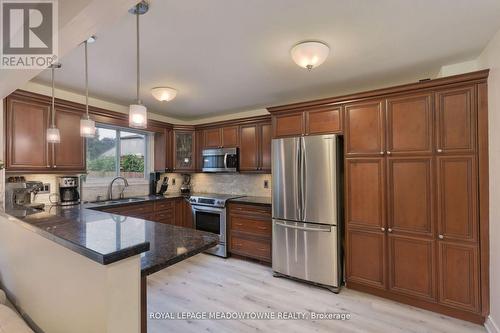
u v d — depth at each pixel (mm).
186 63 2422
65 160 2975
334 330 2064
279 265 3051
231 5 1570
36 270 1309
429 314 2277
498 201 1912
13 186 2580
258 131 3885
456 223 2199
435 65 2502
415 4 1582
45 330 1253
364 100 2629
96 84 2955
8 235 1630
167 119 4730
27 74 1509
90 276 914
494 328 1955
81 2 990
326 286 2742
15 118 2566
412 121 2393
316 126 2898
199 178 4930
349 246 2727
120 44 2033
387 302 2486
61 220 1344
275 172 3109
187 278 3035
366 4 1578
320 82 2973
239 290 2738
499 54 1886
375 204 2572
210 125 4344
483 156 2092
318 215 2789
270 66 2516
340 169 2812
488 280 2066
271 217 3363
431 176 2307
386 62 2434
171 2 1527
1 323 1205
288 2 1552
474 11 1653
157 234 1705
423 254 2342
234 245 3715
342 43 2066
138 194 4266
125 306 896
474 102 2127
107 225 1258
